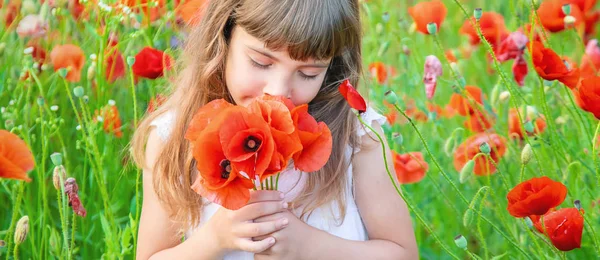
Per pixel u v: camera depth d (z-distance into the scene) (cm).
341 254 149
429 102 208
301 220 149
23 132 188
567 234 146
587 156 186
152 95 188
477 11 158
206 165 126
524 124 170
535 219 149
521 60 192
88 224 194
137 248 157
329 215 153
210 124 126
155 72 182
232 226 143
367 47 248
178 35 205
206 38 151
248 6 140
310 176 151
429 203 207
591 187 195
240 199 127
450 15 313
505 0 286
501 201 193
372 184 154
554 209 158
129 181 199
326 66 142
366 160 154
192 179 154
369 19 223
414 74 215
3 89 211
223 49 148
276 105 127
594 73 192
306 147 129
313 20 138
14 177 145
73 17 217
